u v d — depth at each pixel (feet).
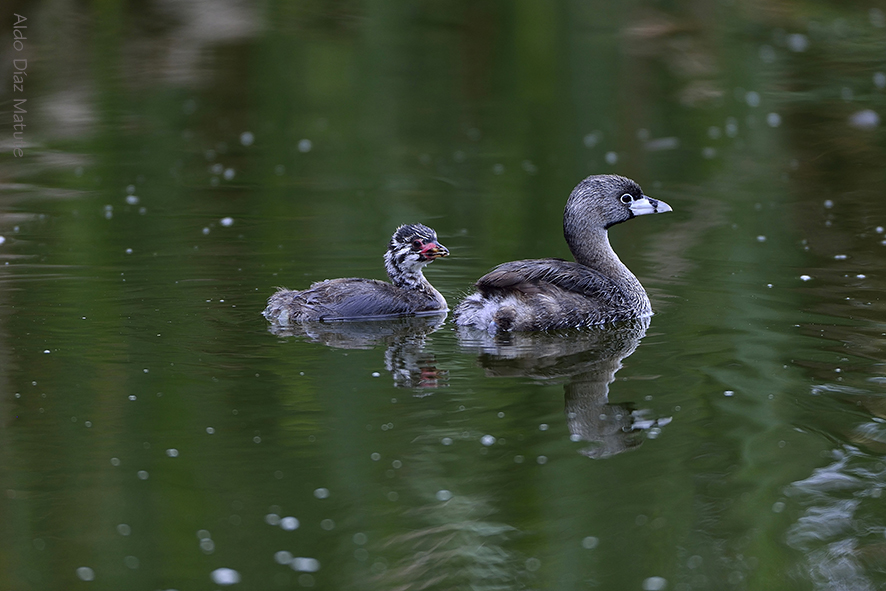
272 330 43.09
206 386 36.17
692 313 45.65
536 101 92.53
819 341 41.19
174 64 97.66
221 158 78.43
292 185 71.77
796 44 102.06
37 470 29.71
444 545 26.63
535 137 83.71
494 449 31.48
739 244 57.82
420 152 80.23
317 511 27.91
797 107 87.15
